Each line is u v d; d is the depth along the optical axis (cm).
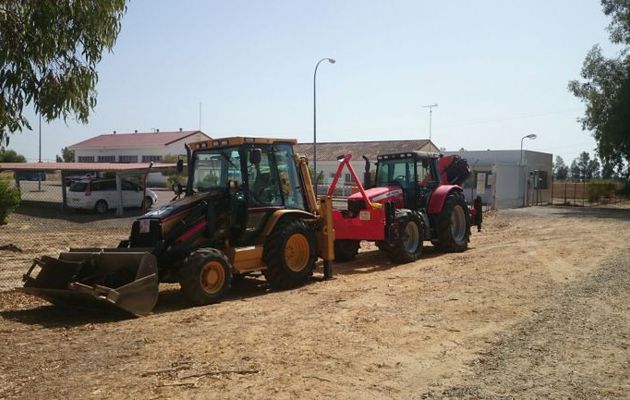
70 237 1712
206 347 633
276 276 968
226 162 973
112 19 730
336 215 1237
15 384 516
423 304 843
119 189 2462
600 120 3722
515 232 1955
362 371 557
